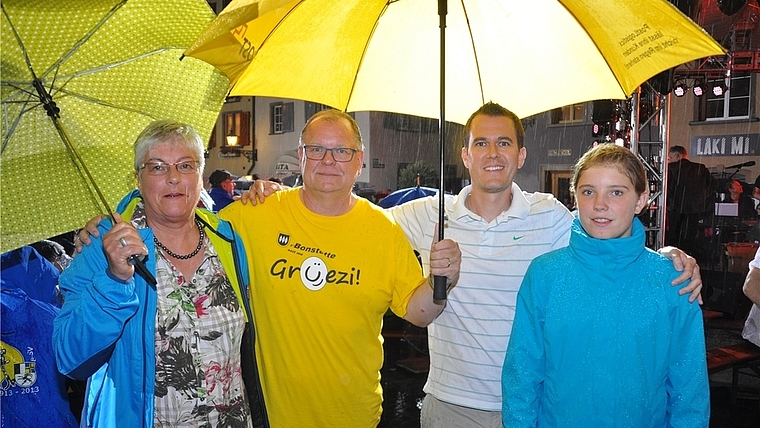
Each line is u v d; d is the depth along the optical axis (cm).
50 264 283
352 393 277
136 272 221
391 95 296
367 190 1961
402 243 287
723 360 597
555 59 275
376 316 283
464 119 311
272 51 260
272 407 274
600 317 231
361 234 279
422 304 270
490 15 275
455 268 245
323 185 269
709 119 1566
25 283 266
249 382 254
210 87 258
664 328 230
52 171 225
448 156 2231
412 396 660
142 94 244
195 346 229
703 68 1087
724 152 1542
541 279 243
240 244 259
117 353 220
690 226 1153
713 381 685
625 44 249
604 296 232
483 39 283
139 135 236
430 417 308
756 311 366
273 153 2627
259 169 2691
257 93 265
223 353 236
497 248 292
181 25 242
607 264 232
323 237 274
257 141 2695
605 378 229
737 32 993
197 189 235
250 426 249
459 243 297
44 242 345
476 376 289
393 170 2217
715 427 566
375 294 276
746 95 1502
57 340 210
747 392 650
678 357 232
